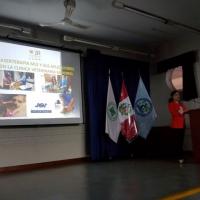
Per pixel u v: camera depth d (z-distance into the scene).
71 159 5.82
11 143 5.11
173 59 6.69
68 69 5.94
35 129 5.42
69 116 5.83
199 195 2.90
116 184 3.59
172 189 3.17
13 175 4.59
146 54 7.07
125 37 6.42
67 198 3.01
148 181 3.66
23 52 5.37
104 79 6.34
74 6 4.32
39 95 5.46
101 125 6.14
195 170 4.32
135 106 6.40
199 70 6.25
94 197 3.01
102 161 5.95
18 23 5.32
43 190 3.43
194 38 6.38
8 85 5.11
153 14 5.14
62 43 6.01
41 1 4.53
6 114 5.03
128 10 4.79
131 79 6.81
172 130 6.03
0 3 4.55
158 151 6.31
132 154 6.48
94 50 6.27
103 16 5.22
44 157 5.47
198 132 4.89
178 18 5.41
